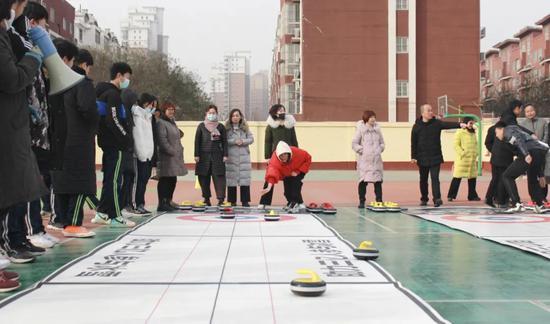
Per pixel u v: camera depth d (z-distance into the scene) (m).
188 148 28.67
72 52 6.14
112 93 7.31
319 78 38.81
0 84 4.11
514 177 9.85
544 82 59.22
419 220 8.73
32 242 5.94
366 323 3.26
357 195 14.63
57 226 7.52
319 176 24.09
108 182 7.62
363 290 4.02
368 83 38.75
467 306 3.76
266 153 10.49
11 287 4.10
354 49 38.75
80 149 6.49
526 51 75.00
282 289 4.05
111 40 83.25
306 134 29.78
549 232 7.21
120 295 3.88
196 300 3.75
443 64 38.72
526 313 3.60
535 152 9.80
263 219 8.47
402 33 38.66
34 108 5.02
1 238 5.14
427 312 3.47
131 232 6.96
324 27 38.78
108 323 3.25
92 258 5.22
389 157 29.48
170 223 7.94
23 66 4.28
